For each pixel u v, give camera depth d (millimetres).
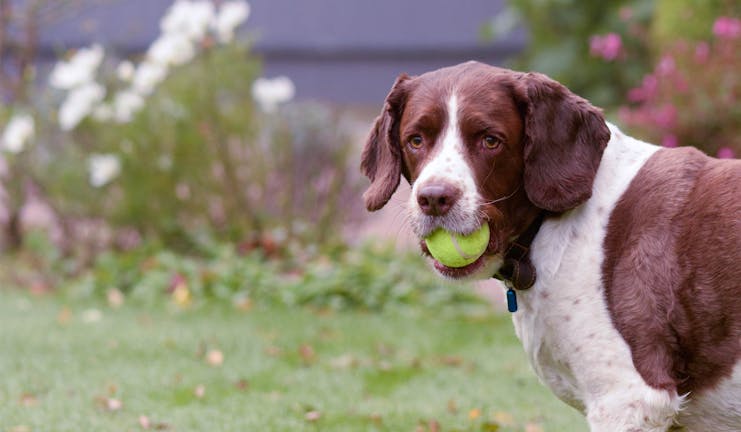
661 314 3682
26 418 5668
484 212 3730
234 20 10078
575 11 12625
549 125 3846
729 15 9586
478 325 8453
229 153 9961
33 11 11227
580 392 3904
